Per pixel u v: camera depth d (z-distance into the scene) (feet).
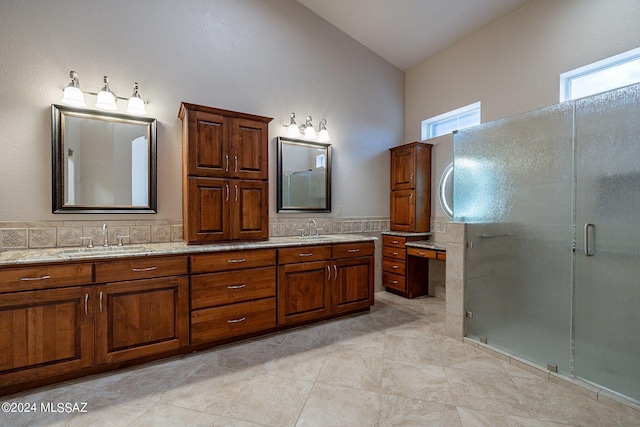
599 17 8.66
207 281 8.23
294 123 11.58
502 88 11.07
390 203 14.62
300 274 9.77
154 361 7.70
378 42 13.44
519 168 7.68
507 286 7.91
